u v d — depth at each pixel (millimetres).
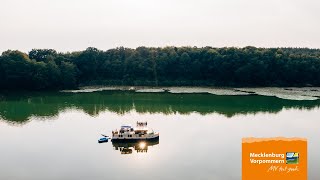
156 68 173000
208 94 132750
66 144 62219
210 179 44375
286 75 162500
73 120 83438
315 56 174750
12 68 141750
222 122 79250
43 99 120688
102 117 87125
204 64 170000
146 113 92562
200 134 67812
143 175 46344
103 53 179250
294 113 90875
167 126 75625
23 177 46344
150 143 62625
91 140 65250
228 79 165375
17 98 123625
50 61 152750
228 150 56719
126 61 174750
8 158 54094
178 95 130500
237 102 111562
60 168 49594
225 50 175500
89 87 159000
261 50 175750
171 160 52406
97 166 50469
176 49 191500
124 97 125500
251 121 80125
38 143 62656
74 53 177875
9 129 73625
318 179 42219
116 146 61531
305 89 148500
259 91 141125
